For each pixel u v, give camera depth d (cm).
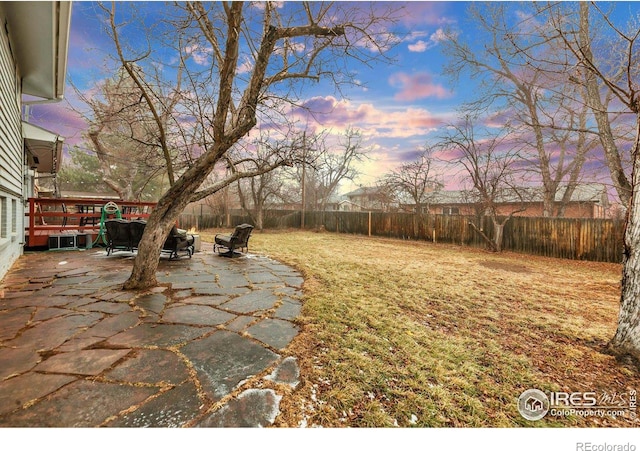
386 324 318
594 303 423
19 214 632
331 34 428
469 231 1155
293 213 1900
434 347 268
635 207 259
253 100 404
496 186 1023
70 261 590
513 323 337
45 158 937
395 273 593
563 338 298
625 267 265
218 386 193
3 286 410
